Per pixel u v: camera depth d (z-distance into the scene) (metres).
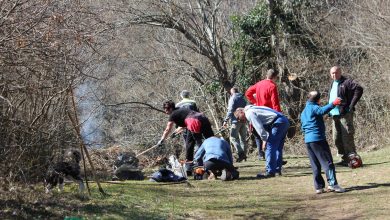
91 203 7.11
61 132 7.69
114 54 12.40
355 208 7.28
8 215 5.95
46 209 6.45
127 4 17.91
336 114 10.75
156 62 22.31
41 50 6.49
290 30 21.30
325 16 21.22
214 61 20.77
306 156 15.31
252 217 7.18
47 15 6.51
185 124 10.93
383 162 11.02
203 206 7.77
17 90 6.93
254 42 21.45
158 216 6.91
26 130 7.11
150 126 22.59
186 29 20.09
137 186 8.88
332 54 21.33
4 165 6.95
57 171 7.19
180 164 10.11
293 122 20.66
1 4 6.16
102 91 10.95
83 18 7.83
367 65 19.92
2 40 6.12
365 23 20.09
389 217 6.70
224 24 22.27
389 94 18.42
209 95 21.83
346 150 10.83
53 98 7.48
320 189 8.41
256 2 21.94
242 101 14.02
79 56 7.62
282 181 9.86
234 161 15.10
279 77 21.36
